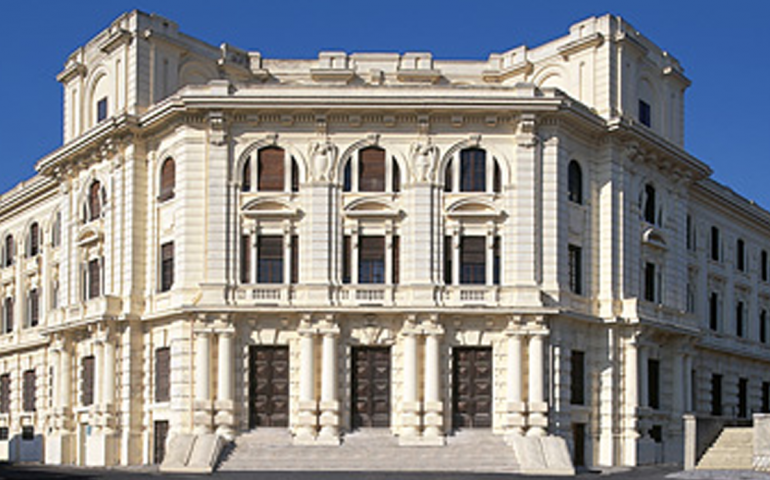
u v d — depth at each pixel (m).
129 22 58.44
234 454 49.12
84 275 60.72
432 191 52.94
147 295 55.62
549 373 51.97
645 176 59.91
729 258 74.75
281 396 51.97
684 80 65.25
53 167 63.75
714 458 49.28
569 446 52.56
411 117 53.59
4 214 77.88
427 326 51.44
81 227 60.81
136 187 56.69
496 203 53.22
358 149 53.56
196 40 61.16
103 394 55.69
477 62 63.94
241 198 53.16
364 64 64.69
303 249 52.75
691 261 68.56
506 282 52.59
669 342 60.50
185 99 52.50
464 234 53.03
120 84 58.50
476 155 53.78
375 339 52.00
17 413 71.62
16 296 74.06
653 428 58.44
